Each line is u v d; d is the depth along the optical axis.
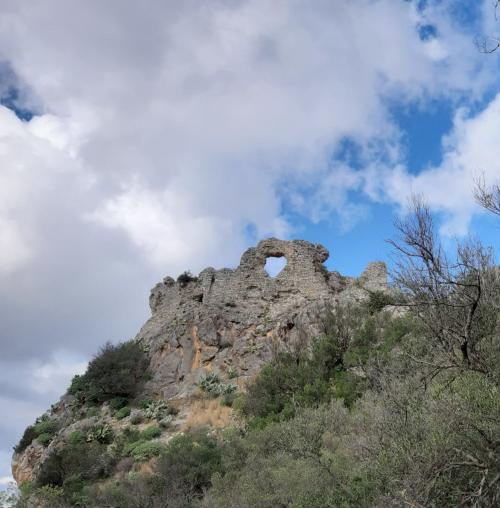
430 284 12.99
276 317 44.38
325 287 46.72
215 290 47.78
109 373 42.88
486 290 12.78
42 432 42.28
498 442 10.95
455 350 13.25
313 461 17.72
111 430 37.28
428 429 12.39
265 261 48.78
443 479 11.26
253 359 40.53
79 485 30.94
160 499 23.91
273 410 30.00
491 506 10.51
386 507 12.34
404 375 16.27
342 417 21.08
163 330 46.72
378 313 32.44
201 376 40.75
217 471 24.92
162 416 37.25
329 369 31.20
